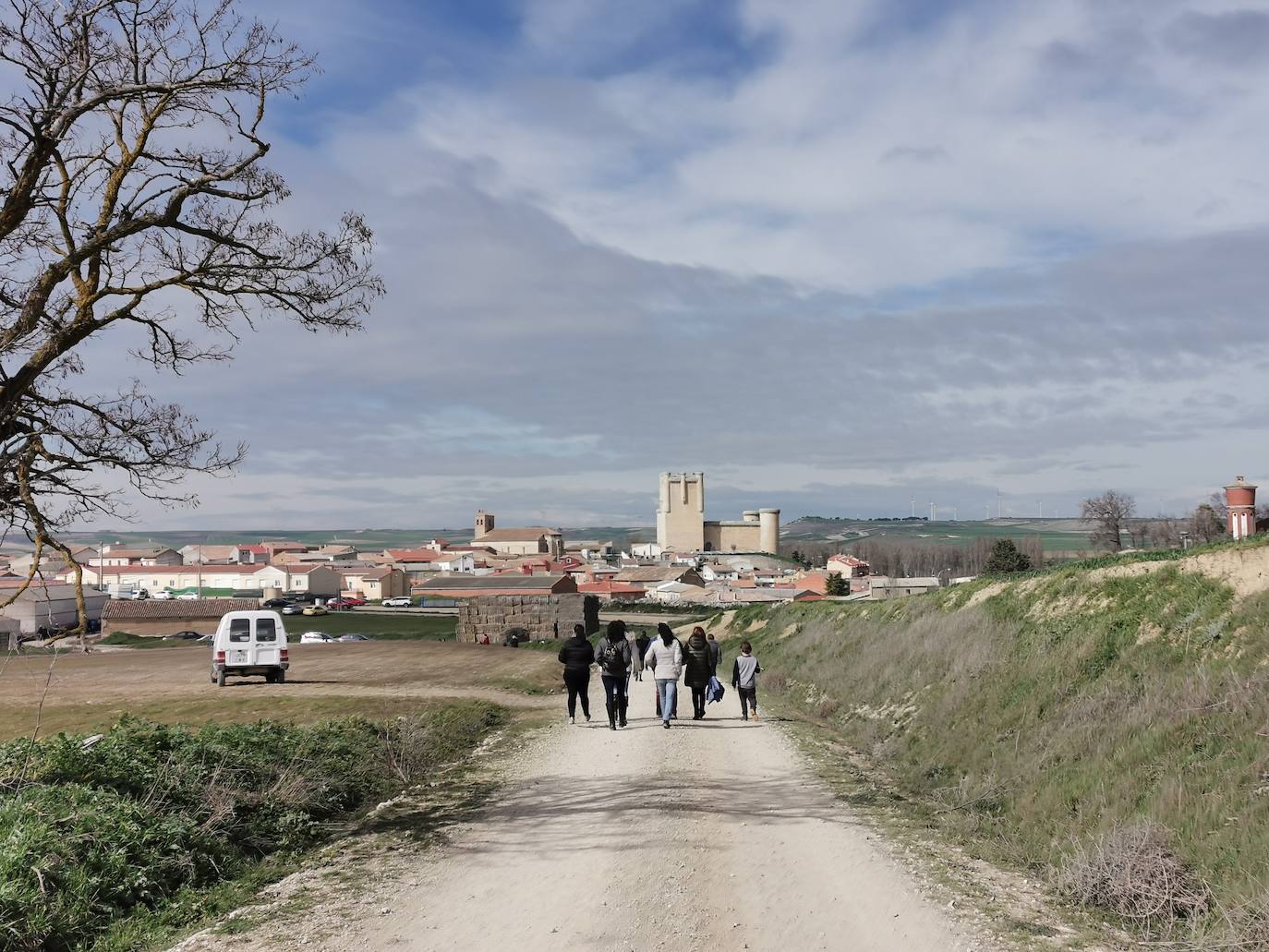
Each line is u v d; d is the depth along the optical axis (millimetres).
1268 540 15992
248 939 6656
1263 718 10516
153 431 9703
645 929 6754
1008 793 12789
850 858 8852
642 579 155750
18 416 9258
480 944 6461
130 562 184625
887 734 19969
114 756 10570
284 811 10492
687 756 14688
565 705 23641
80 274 9727
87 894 7246
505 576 134625
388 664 39625
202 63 9844
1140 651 15516
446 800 11719
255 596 158625
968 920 7156
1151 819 9180
